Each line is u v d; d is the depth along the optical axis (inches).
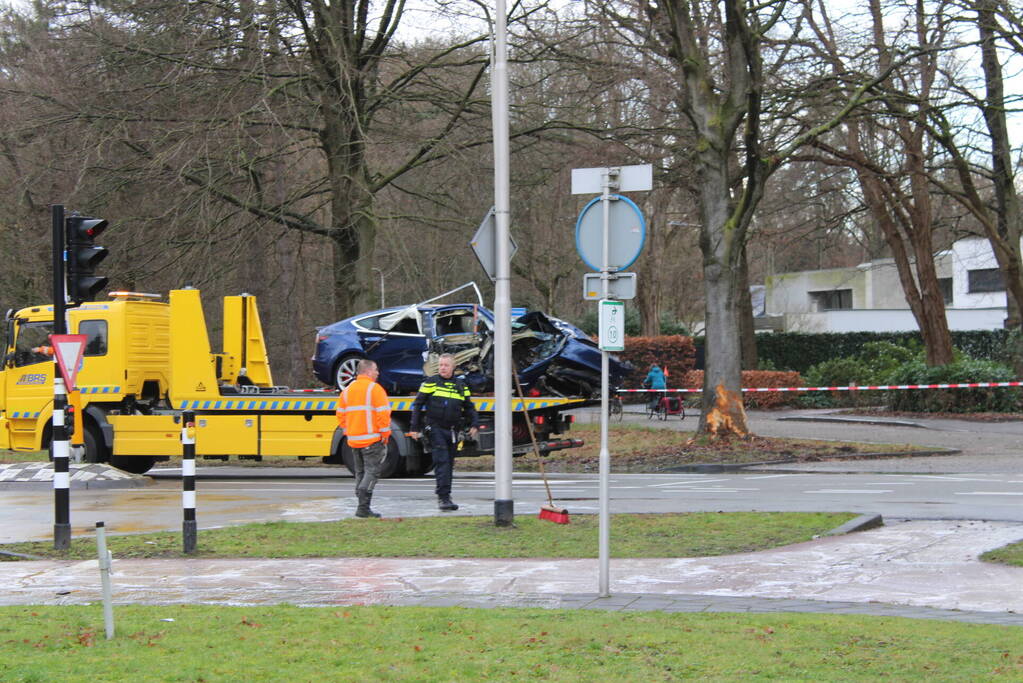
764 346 2207.2
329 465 1027.9
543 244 1649.9
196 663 276.2
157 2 1040.8
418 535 511.8
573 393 853.2
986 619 332.5
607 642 297.0
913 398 1457.9
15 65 1219.9
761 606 358.9
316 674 264.4
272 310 1886.1
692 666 269.6
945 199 1493.6
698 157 988.6
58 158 1105.4
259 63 1023.6
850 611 349.1
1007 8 1106.1
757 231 1472.7
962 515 560.4
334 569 441.1
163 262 1122.7
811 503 622.2
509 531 516.7
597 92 1067.9
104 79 1076.5
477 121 1165.7
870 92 1055.0
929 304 1498.5
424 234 1326.3
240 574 434.6
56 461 504.7
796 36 1014.4
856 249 2962.6
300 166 1309.1
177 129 1050.1
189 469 484.1
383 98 1151.6
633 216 382.9
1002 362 1588.3
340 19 1095.6
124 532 564.4
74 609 361.7
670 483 794.2
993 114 1264.8
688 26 965.2
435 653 285.7
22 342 930.7
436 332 858.8
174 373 877.2
